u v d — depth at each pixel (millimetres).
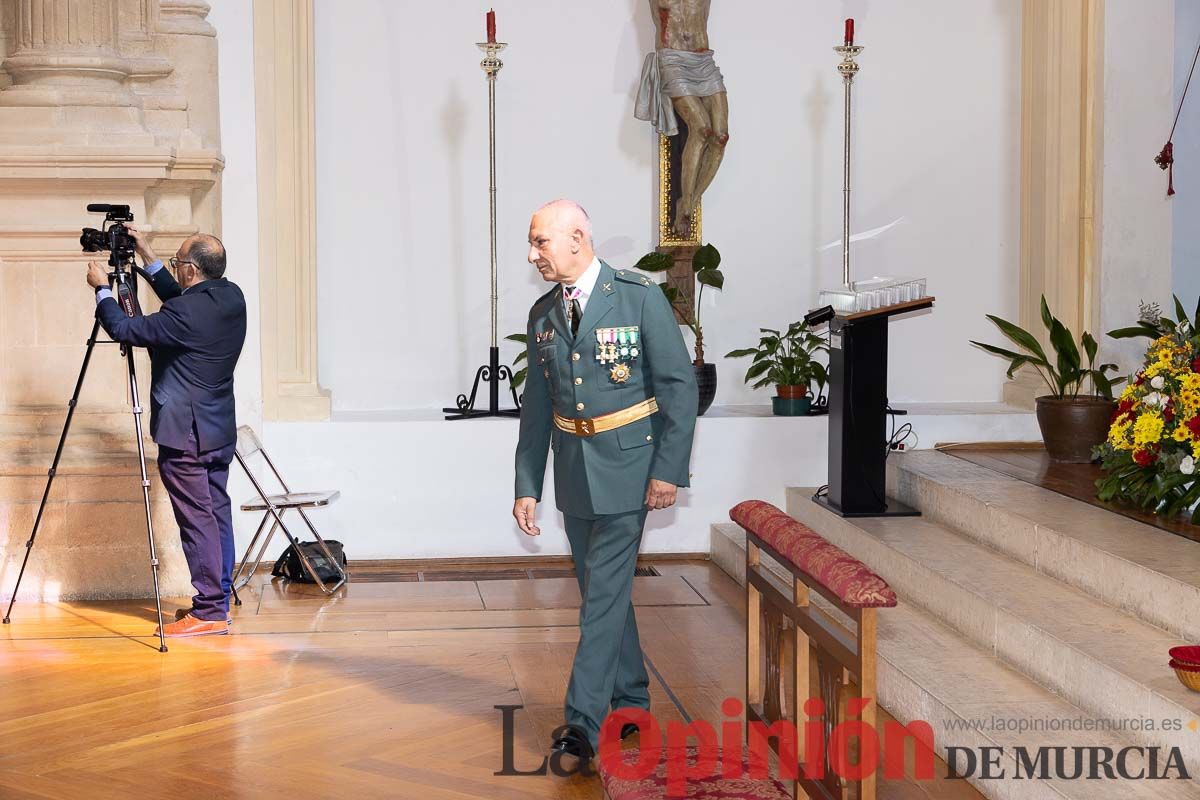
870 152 7055
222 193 6109
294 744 3785
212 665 4566
